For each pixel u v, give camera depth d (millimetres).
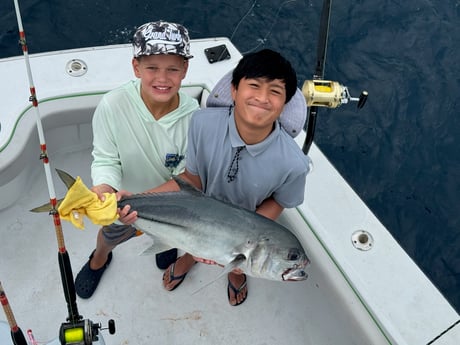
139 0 3170
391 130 2939
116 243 1530
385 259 1468
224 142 1226
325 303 1632
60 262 1053
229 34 3117
